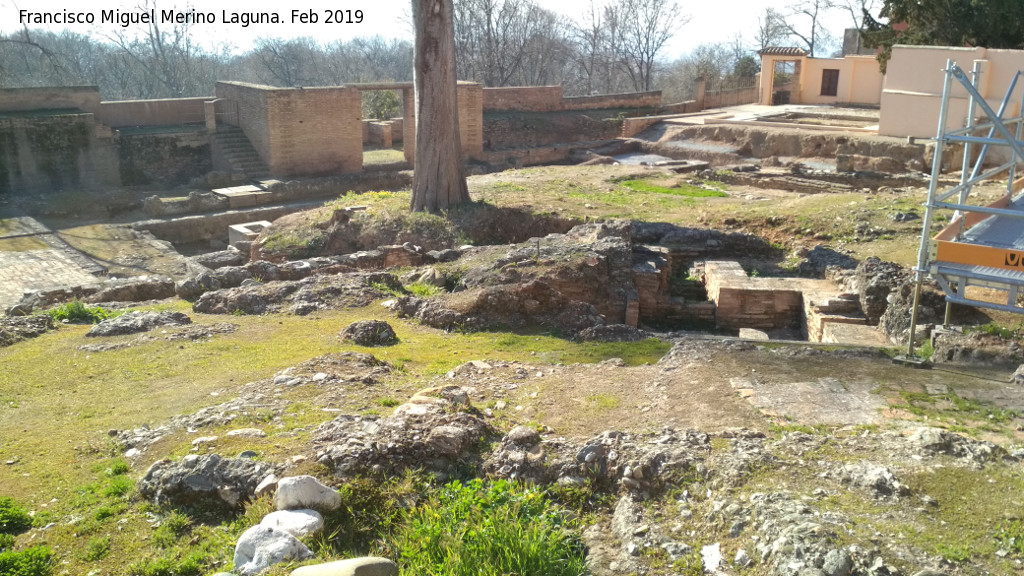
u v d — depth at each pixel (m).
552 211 19.56
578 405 6.65
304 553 4.41
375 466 5.20
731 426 5.89
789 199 20.64
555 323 10.82
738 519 4.62
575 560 4.48
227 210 27.06
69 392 7.76
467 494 4.93
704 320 13.54
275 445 5.61
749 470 5.10
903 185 22.77
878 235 16.19
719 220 18.25
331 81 67.00
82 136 28.42
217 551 4.67
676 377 7.09
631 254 14.16
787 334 12.91
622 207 20.41
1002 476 4.88
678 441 5.51
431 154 19.81
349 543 4.72
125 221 25.86
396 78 72.50
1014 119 8.36
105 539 4.86
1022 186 9.46
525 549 4.36
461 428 5.63
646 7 62.12
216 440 5.79
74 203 26.25
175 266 20.31
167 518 5.08
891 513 4.53
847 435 5.62
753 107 41.75
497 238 19.20
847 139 27.88
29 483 5.60
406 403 6.20
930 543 4.23
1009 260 6.64
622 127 38.56
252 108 30.50
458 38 55.66
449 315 10.77
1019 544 4.18
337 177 30.14
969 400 6.32
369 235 19.28
